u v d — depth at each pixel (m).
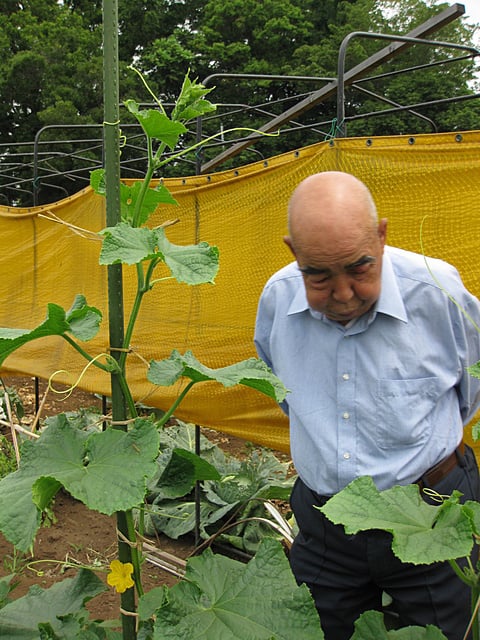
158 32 27.52
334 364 2.01
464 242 2.49
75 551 4.02
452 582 2.03
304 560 2.22
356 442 1.99
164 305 3.76
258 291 3.26
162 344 3.75
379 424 1.95
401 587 2.06
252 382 1.46
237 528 4.09
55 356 4.77
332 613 2.18
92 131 21.11
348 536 2.06
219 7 23.31
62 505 4.70
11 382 9.21
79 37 24.31
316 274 1.63
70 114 21.02
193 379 1.51
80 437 1.40
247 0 23.31
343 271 1.61
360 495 1.23
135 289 3.93
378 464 1.97
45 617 1.80
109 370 1.49
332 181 1.62
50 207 4.88
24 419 6.77
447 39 20.77
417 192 2.59
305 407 2.06
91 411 6.75
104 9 1.47
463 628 2.06
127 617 1.57
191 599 1.38
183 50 22.52
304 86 20.92
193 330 3.59
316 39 24.72
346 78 5.73
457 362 1.99
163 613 1.33
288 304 2.13
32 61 22.12
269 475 4.51
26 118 23.50
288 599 1.35
